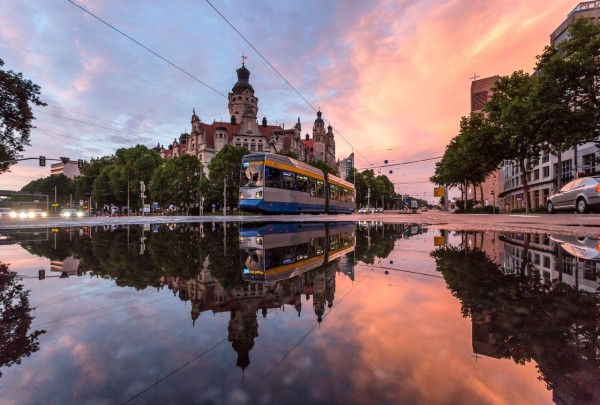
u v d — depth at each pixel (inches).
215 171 1868.8
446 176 1779.0
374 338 49.5
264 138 2765.7
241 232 294.8
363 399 33.2
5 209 1791.3
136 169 2677.2
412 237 231.1
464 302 68.8
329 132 4242.1
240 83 2997.0
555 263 117.8
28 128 770.8
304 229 328.2
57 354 45.7
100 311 65.2
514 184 2246.6
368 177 3828.7
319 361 42.0
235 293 78.5
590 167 1255.5
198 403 33.0
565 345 46.6
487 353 43.8
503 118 885.8
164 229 347.9
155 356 44.5
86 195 3331.7
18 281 94.4
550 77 726.5
